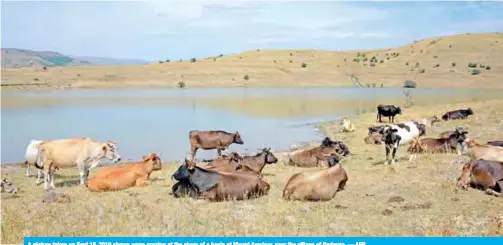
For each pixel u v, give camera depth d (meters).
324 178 14.09
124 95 113.62
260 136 38.78
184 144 35.44
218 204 14.09
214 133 25.17
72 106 78.31
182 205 14.02
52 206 14.38
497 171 14.11
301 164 21.31
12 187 17.16
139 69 192.25
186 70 189.88
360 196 14.43
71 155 18.16
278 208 13.26
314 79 180.50
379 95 106.12
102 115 61.06
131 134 41.66
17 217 12.66
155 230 11.47
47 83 154.62
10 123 51.50
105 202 14.63
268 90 141.12
